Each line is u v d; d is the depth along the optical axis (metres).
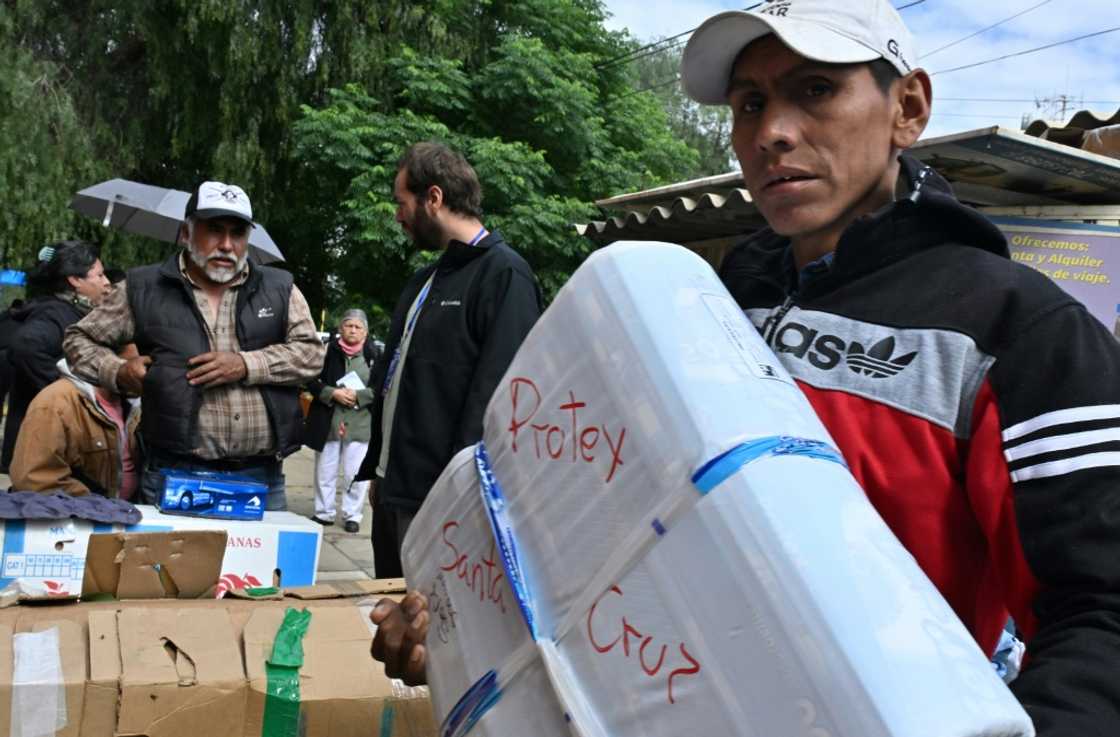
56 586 2.76
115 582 2.29
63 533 2.78
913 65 1.11
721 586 0.70
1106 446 0.83
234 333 3.38
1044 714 0.72
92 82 14.27
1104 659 0.73
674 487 0.76
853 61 1.04
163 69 14.09
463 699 0.96
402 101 15.51
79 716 1.84
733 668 0.68
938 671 0.63
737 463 0.73
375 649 1.20
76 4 14.38
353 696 1.99
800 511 0.70
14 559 2.71
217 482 3.16
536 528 0.90
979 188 3.48
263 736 1.93
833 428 0.99
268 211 15.59
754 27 1.07
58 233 12.77
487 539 0.99
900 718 0.60
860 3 1.07
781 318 1.12
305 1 14.49
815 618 0.65
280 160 15.63
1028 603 0.87
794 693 0.64
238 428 3.31
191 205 3.31
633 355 0.84
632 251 0.92
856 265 1.07
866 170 1.09
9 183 12.52
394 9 15.44
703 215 4.16
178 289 3.36
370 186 13.96
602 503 0.83
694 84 1.20
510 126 15.55
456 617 1.03
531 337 0.99
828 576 0.67
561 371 0.93
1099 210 3.30
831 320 1.06
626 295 0.88
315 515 6.93
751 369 0.83
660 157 17.44
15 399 4.54
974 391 0.93
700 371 0.81
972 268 0.99
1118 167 3.04
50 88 13.16
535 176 14.43
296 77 14.79
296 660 2.02
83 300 4.67
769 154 1.10
